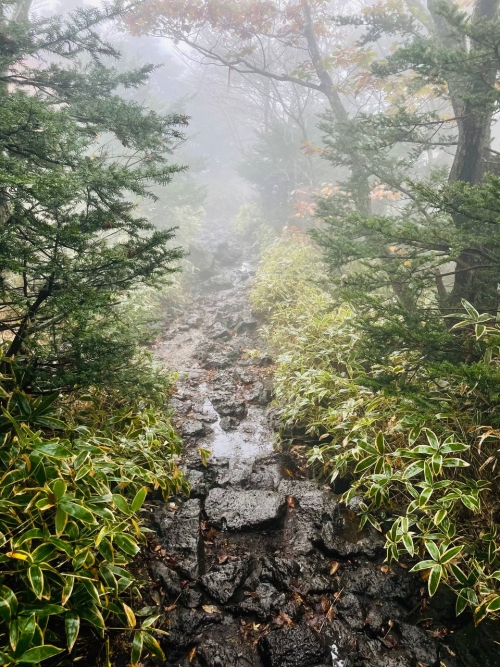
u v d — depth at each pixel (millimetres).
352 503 3959
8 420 3037
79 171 2988
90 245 3115
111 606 2432
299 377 5641
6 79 4430
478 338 3359
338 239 4582
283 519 3959
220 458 5012
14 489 2576
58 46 4762
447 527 3004
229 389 6914
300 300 8922
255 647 2758
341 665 2646
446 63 4121
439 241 3746
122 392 3873
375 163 6809
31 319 3168
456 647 2742
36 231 2811
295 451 5082
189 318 10172
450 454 3434
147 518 3773
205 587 3133
